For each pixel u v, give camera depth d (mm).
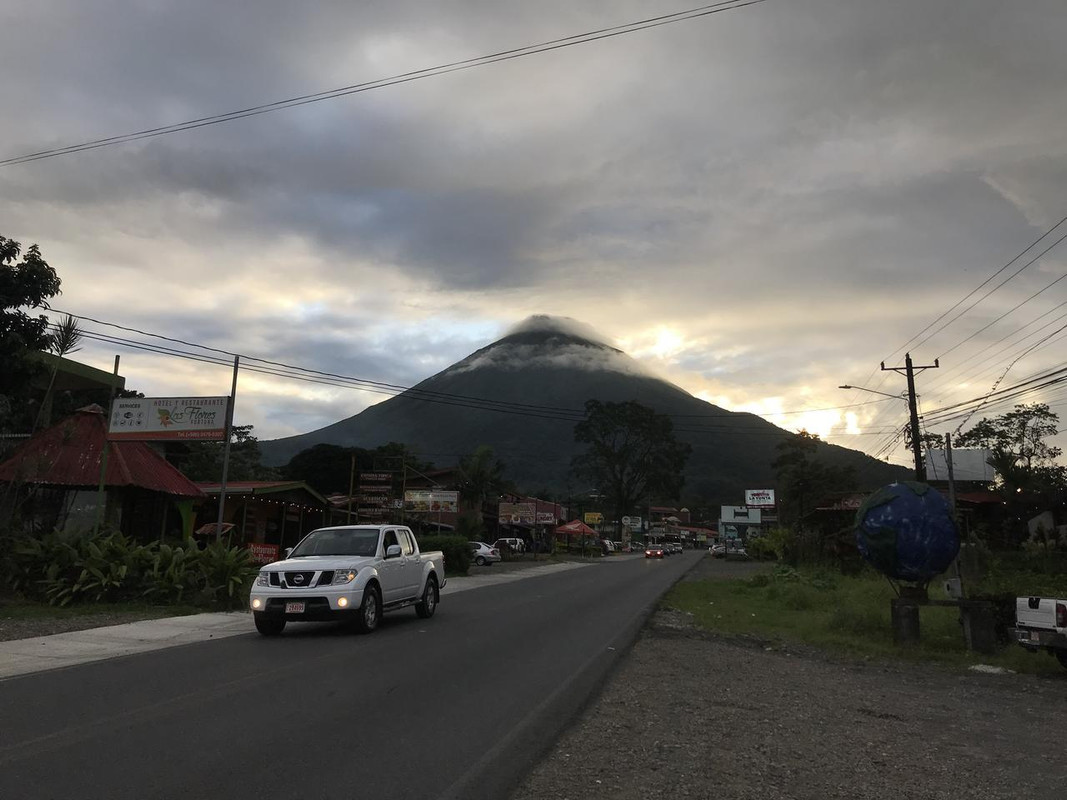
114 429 20656
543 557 61781
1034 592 20062
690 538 155375
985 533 43750
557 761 6246
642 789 5602
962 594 14320
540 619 16484
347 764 5957
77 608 15594
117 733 6652
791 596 22000
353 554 14055
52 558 16766
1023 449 53062
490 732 7016
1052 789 5887
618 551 98688
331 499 45438
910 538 14016
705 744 6906
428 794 5371
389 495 38750
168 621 14570
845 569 35750
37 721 7031
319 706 7781
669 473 104750
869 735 7496
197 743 6395
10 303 19094
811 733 7484
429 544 35312
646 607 20234
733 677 10648
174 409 20688
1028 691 10430
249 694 8273
